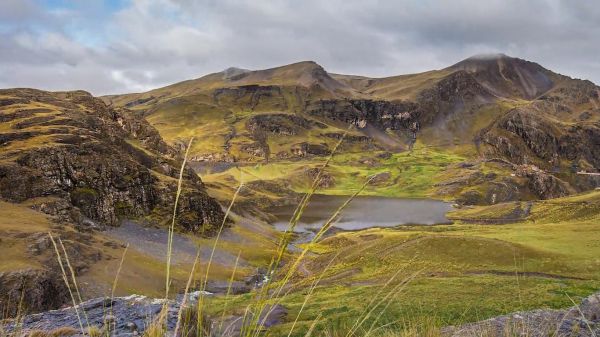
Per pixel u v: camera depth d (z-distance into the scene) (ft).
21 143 329.52
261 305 6.70
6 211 243.81
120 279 198.08
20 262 174.09
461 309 101.19
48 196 288.10
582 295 121.70
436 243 246.06
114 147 377.09
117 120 497.87
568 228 317.42
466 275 201.05
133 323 37.09
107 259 213.66
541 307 108.78
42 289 162.20
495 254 228.63
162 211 348.79
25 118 377.91
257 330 6.54
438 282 152.46
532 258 221.66
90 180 326.03
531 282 155.43
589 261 209.67
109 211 316.19
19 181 282.77
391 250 243.81
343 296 139.54
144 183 355.77
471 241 242.37
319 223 547.49
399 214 638.12
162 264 234.99
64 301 169.37
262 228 438.81
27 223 226.38
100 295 178.81
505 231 328.90
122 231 305.53
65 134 353.51
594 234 278.26
